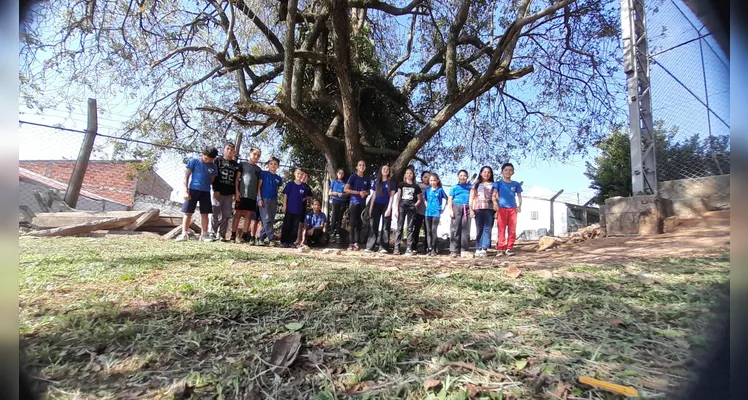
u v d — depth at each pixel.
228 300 2.77
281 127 14.82
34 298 2.69
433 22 13.42
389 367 1.75
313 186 13.98
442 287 3.38
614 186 20.30
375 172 13.25
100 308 2.48
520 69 11.21
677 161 8.26
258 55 12.40
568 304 2.76
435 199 8.09
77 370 1.69
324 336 2.14
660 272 3.94
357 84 12.09
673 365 1.69
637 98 8.47
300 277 3.69
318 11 12.45
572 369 1.70
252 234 8.91
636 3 8.63
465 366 1.73
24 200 9.33
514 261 5.71
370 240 8.31
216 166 7.96
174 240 7.53
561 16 12.73
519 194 7.59
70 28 10.33
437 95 15.70
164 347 1.93
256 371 1.71
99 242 6.56
